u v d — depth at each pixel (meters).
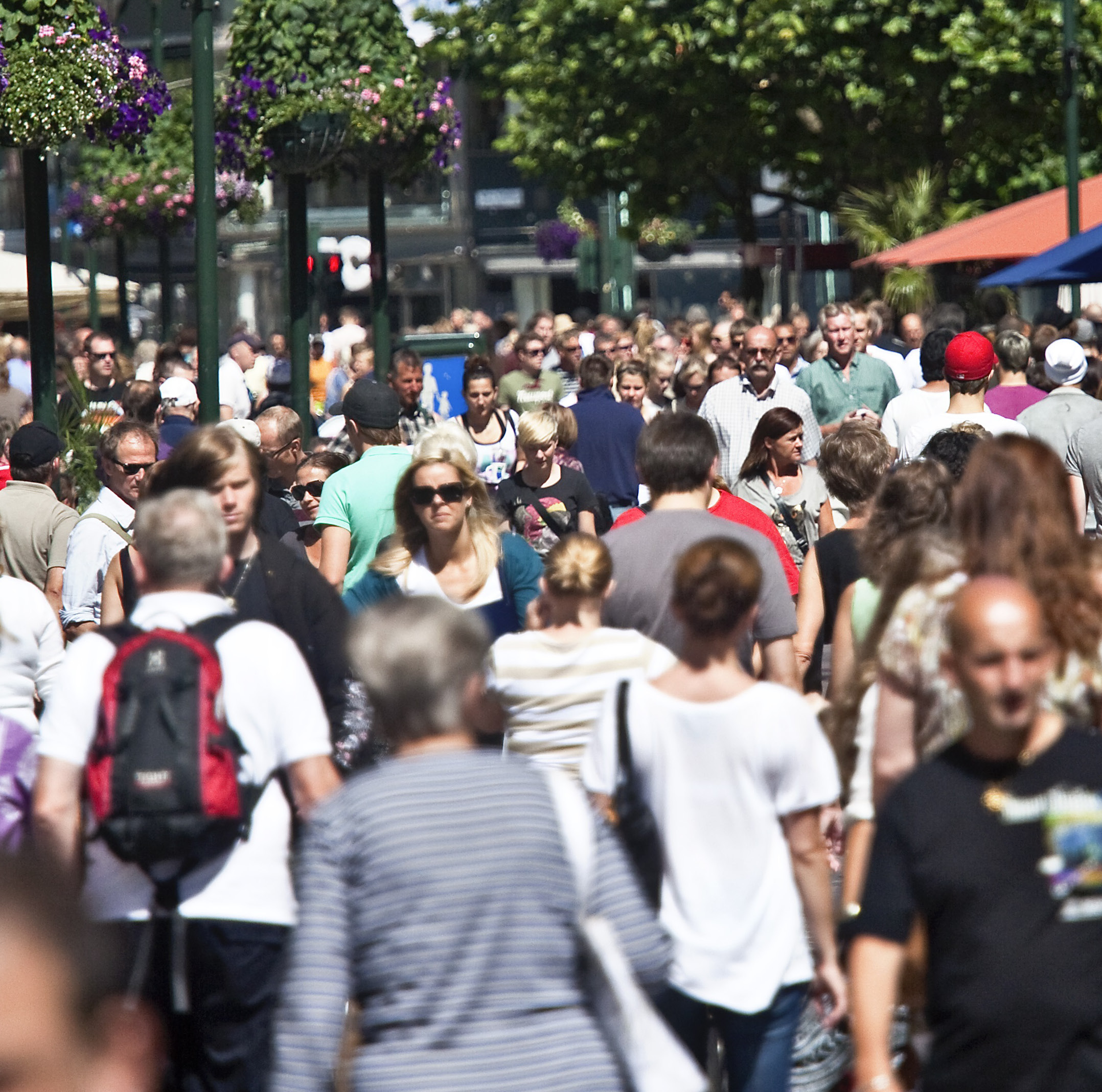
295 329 44.94
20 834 13.75
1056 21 87.62
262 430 32.56
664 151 102.19
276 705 14.08
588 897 11.22
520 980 10.76
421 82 44.00
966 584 12.58
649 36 96.81
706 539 16.61
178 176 88.12
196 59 32.22
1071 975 11.03
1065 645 13.26
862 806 15.41
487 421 40.47
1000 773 11.32
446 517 20.95
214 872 13.83
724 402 42.66
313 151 42.88
